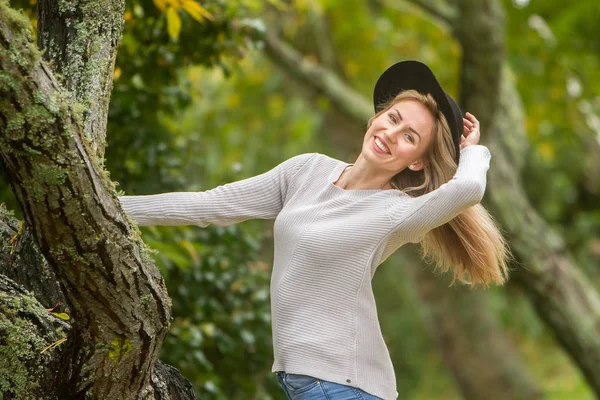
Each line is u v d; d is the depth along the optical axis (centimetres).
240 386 934
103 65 446
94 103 436
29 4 711
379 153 479
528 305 2438
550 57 1605
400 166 482
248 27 777
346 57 1703
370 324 462
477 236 508
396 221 459
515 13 1580
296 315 458
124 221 387
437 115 488
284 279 463
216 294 916
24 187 361
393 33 1647
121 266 386
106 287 387
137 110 856
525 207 1295
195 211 477
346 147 1839
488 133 1212
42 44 451
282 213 482
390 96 514
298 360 452
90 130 428
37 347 419
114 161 845
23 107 346
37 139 351
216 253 916
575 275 1317
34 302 434
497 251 519
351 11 1606
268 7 1490
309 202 482
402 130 479
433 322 1966
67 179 361
